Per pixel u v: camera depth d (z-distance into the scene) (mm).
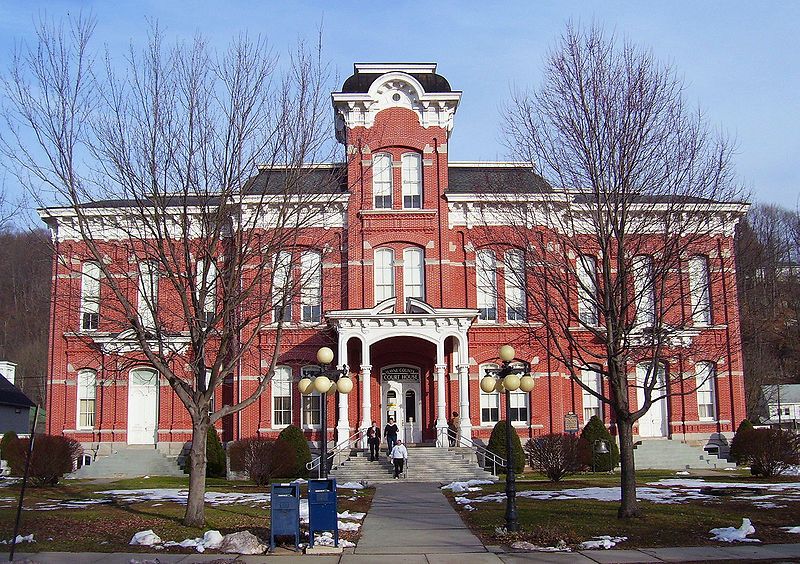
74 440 35719
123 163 19062
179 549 15898
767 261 58719
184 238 18703
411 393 37406
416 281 37500
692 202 20578
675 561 14625
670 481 28594
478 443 36594
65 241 34281
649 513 19500
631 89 20219
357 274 37094
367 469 31875
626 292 19891
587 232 23141
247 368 36875
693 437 38156
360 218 37469
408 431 37000
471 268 37719
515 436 33844
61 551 15656
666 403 38688
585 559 14914
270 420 36656
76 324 37219
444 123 38438
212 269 30422
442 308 36031
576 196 21656
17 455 30656
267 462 30266
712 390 38844
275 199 22625
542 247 21141
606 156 20125
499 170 36406
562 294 20406
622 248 19531
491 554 15531
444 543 16766
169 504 21938
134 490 27031
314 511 16031
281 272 30672
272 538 15859
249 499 23531
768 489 24906
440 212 37656
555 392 37156
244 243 21547
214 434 35281
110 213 21828
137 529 17797
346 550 15961
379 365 37406
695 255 22234
